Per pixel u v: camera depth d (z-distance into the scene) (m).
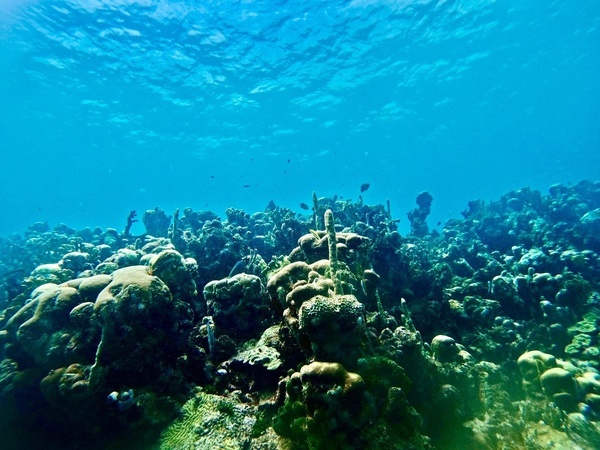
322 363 4.20
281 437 4.73
